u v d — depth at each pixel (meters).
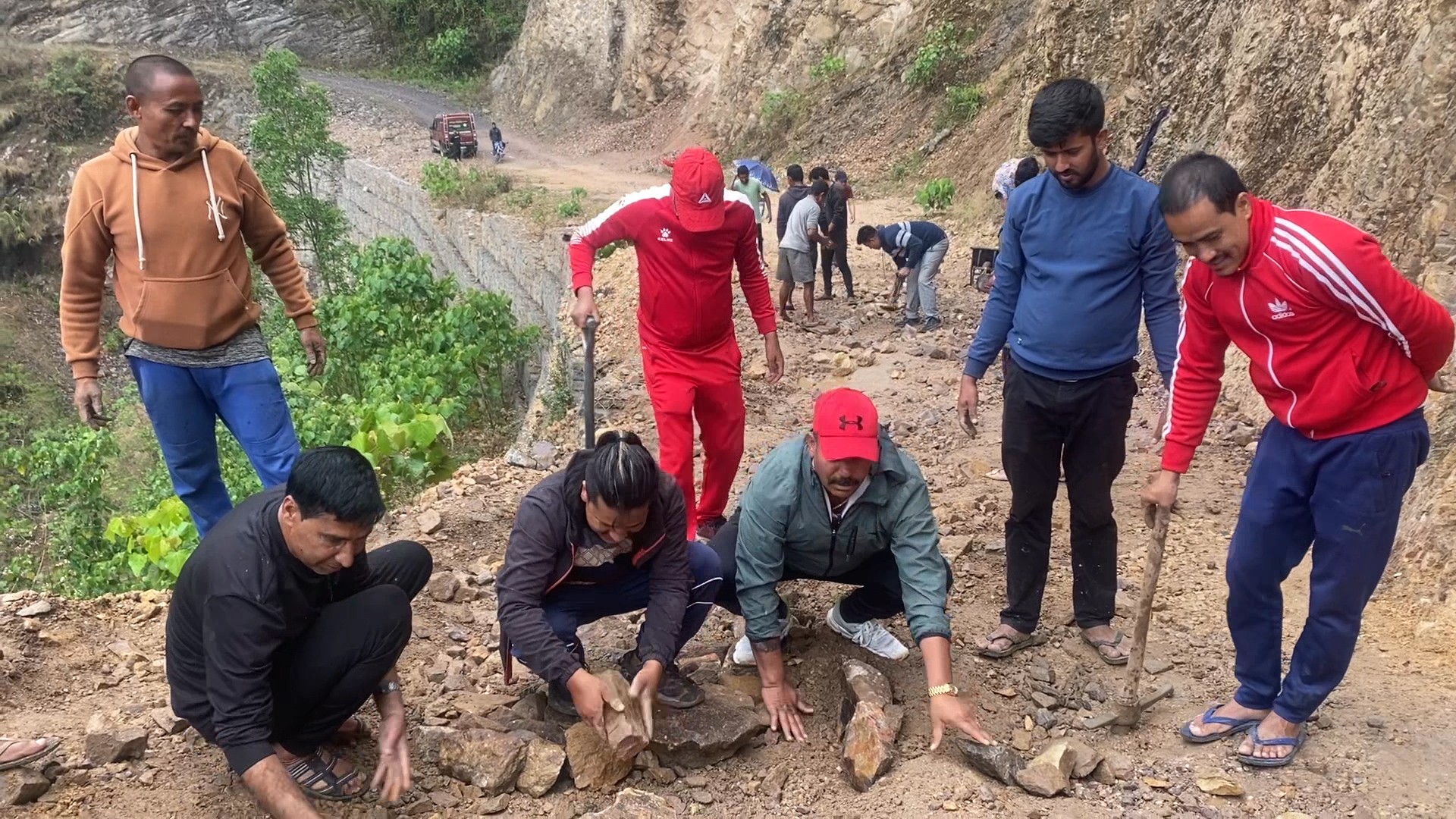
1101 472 3.84
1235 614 3.41
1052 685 3.90
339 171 33.34
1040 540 4.01
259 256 4.45
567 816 3.22
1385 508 3.05
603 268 14.77
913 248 10.14
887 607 3.87
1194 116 10.76
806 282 10.87
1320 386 3.02
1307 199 8.00
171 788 3.27
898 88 22.78
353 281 24.86
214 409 4.32
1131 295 3.65
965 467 6.64
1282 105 9.01
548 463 6.87
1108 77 13.09
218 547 2.87
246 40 49.19
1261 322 3.04
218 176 4.02
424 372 14.04
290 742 3.19
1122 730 3.61
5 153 41.44
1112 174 3.59
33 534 14.14
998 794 3.24
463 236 23.41
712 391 4.92
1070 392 3.68
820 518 3.46
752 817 3.23
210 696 2.85
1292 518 3.24
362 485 2.71
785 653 4.09
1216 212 2.91
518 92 42.62
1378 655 4.04
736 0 32.91
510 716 3.61
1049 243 3.66
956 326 10.41
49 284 38.94
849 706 3.67
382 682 3.23
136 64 3.81
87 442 13.84
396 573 3.43
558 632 3.50
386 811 3.17
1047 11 14.55
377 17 50.59
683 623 3.70
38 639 4.09
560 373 11.07
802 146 24.62
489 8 50.03
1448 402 5.20
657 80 35.66
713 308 4.75
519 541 3.30
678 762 3.46
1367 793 3.19
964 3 22.23
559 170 32.50
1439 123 6.64
